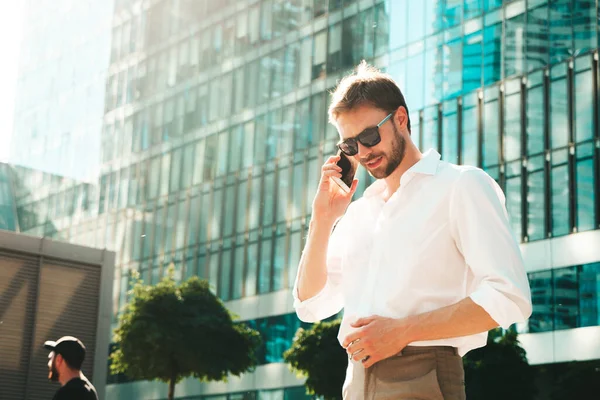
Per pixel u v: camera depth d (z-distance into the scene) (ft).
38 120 173.27
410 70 100.89
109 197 150.10
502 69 90.99
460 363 8.31
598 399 77.97
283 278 115.03
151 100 145.89
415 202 8.46
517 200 87.86
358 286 8.85
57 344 23.39
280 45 123.34
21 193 172.96
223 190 128.26
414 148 8.86
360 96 8.63
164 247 136.26
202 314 94.79
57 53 172.45
